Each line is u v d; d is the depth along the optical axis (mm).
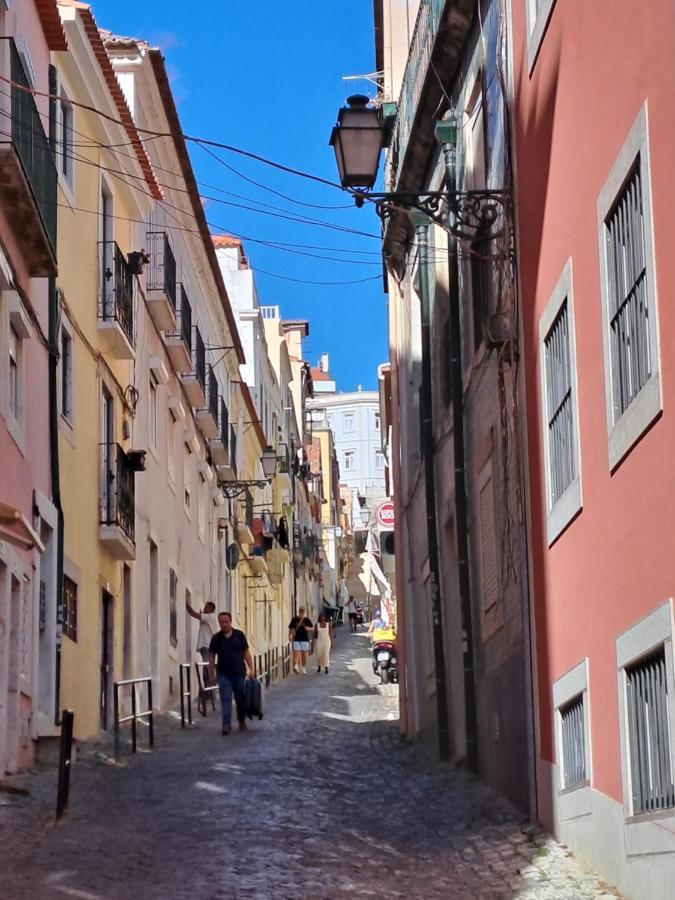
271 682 35906
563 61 10961
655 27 8367
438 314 17875
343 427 136750
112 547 21203
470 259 15109
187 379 29781
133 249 23859
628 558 9109
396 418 22516
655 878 8477
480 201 13992
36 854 10883
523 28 12594
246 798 13875
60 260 18516
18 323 15641
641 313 8867
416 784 15273
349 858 11023
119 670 22031
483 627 14844
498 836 11781
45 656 16938
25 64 16188
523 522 12594
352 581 103375
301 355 73500
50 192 16734
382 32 24109
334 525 94312
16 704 14922
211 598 34531
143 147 23891
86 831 11977
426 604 19047
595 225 9906
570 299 10711
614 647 9477
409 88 18391
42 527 17094
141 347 24594
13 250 15359
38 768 15430
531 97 12219
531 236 12234
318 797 14094
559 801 11234
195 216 30938
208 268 33812
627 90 9023
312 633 42781
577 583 10602
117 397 22297
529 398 12367
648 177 8484
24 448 15852
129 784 14867
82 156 20172
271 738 19562
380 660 33406
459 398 15875
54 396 17453
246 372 49062
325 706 25953
